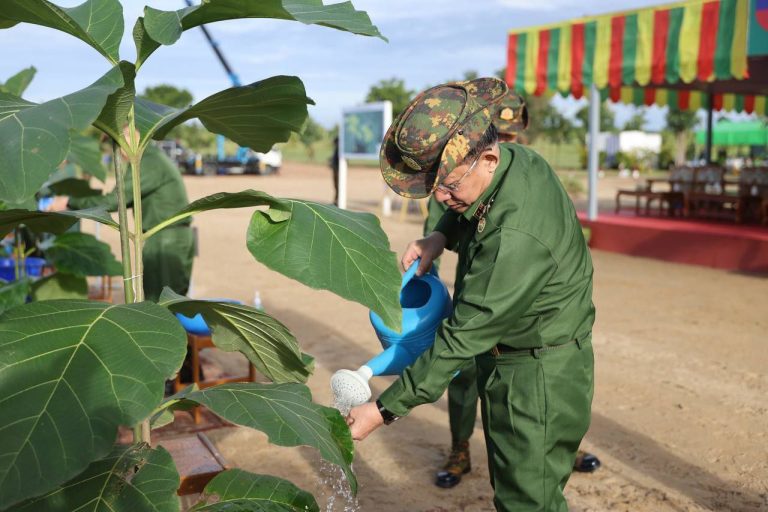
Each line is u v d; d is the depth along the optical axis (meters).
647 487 3.64
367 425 2.11
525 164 2.17
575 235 2.21
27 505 1.39
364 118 16.19
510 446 2.25
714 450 4.09
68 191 4.80
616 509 3.42
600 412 4.66
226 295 8.40
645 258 11.12
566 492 3.60
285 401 1.56
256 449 4.18
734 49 8.61
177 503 1.42
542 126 40.78
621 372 5.48
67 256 4.31
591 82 10.30
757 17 8.39
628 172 39.00
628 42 9.77
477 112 2.03
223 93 1.57
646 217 13.69
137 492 1.43
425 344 2.44
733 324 6.93
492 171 2.10
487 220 2.09
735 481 3.71
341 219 1.59
